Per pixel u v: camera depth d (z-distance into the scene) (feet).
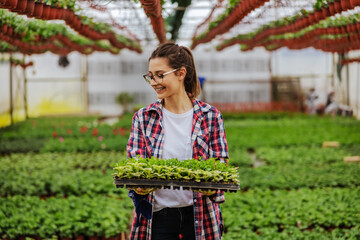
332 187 26.17
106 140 45.57
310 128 55.57
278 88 86.43
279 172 29.58
